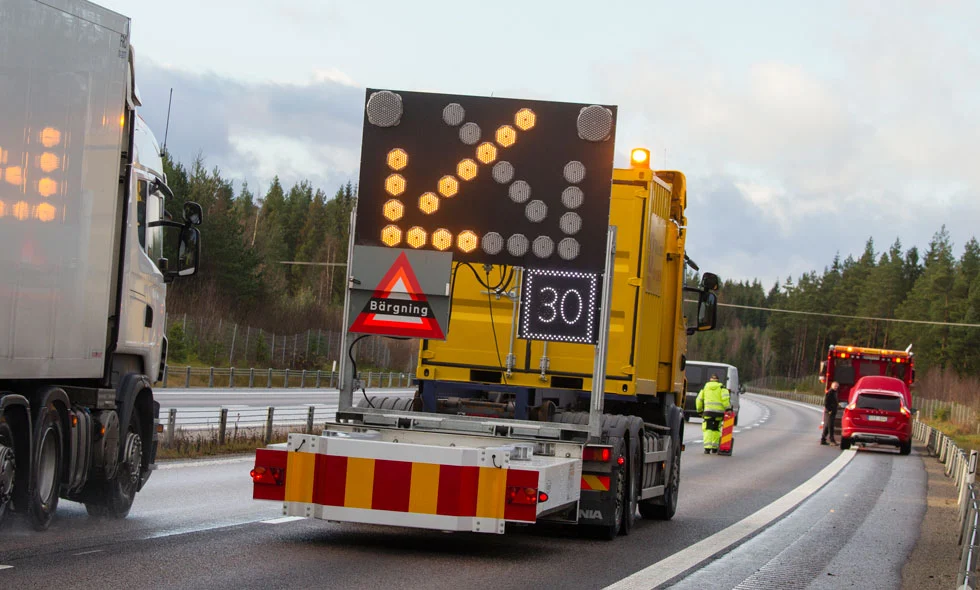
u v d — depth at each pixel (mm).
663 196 20141
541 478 13922
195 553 13102
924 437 62688
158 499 18297
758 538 18656
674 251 21406
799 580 14477
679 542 17531
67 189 13773
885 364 58688
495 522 13734
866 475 35812
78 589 10484
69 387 15008
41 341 13359
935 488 32562
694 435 55969
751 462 38781
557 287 14977
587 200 14914
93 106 14266
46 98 13141
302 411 43125
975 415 88938
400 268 15023
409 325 15047
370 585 11828
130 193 15852
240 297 108438
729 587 13484
